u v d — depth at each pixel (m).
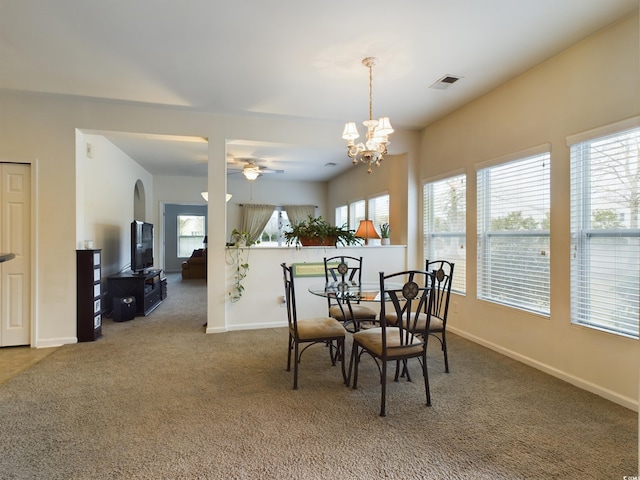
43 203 3.66
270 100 3.77
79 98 3.69
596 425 2.13
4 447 1.90
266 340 3.85
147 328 4.34
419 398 2.49
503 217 3.46
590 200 2.63
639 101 2.26
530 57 2.89
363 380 2.81
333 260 4.59
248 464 1.77
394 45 2.70
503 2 2.19
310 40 2.64
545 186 2.99
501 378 2.84
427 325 2.45
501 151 3.43
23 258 3.64
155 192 8.38
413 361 3.24
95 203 4.77
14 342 3.62
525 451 1.88
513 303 3.33
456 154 4.11
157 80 3.29
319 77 3.25
